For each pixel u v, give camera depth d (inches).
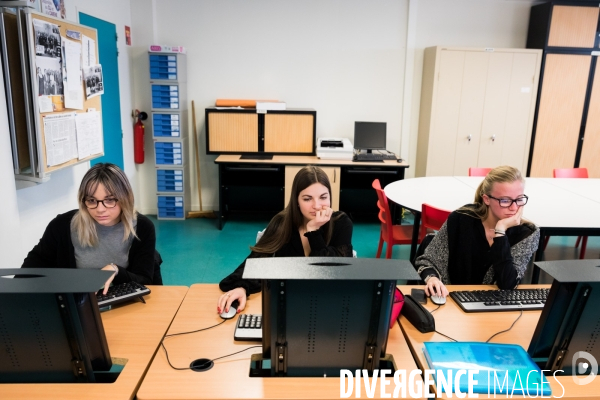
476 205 84.5
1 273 48.6
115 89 183.2
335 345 51.9
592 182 167.2
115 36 181.8
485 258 83.1
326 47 209.9
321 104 215.8
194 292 76.5
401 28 209.8
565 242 191.5
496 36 213.6
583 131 213.8
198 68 208.8
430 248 86.8
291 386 51.9
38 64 97.5
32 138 98.7
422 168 218.5
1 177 90.3
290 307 49.6
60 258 79.7
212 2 202.5
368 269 48.9
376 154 208.8
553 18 199.6
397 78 214.8
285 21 206.2
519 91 206.8
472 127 209.8
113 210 75.4
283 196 210.7
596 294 50.8
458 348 58.1
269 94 213.5
